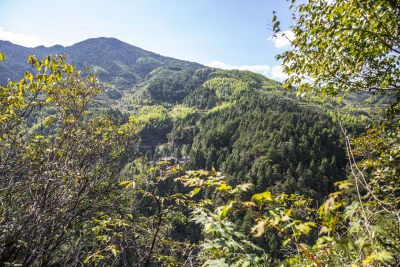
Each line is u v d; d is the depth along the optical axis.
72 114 4.47
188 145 124.56
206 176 2.03
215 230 1.87
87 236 4.45
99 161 5.93
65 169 3.54
